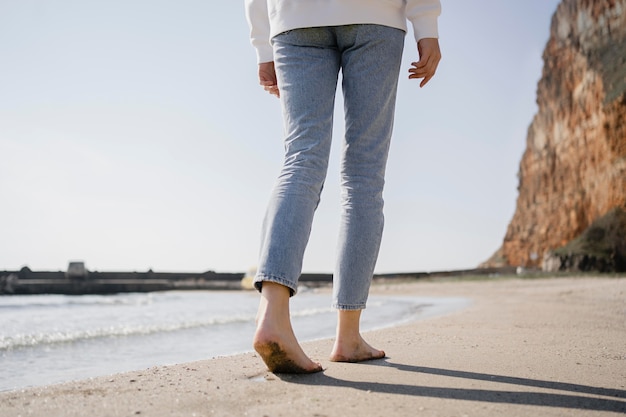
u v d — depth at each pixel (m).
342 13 1.78
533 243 44.72
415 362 1.97
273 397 1.41
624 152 36.94
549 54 47.47
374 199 1.95
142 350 3.35
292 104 1.79
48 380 2.27
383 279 43.38
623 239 35.72
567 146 43.00
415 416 1.23
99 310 10.40
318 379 1.63
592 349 2.38
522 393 1.47
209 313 8.87
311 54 1.80
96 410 1.29
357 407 1.30
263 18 2.12
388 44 1.85
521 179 48.91
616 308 5.94
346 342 1.99
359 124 1.90
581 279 24.12
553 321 4.07
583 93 41.50
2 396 1.45
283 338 1.64
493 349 2.35
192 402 1.36
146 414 1.25
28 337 4.09
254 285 1.69
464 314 5.03
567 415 1.26
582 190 40.75
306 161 1.73
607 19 42.06
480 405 1.33
